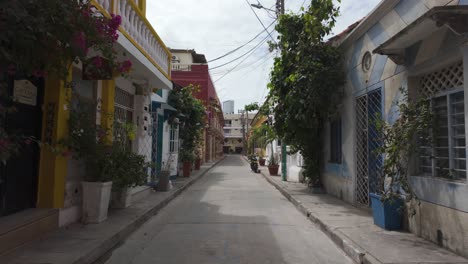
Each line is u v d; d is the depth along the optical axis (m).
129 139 8.95
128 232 6.47
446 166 5.43
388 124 6.48
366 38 8.07
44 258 4.53
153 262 4.97
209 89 33.06
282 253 5.45
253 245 5.85
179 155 17.84
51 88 5.91
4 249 4.56
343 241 5.66
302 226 7.34
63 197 6.11
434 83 5.72
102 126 7.07
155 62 10.12
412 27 5.11
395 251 5.09
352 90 9.01
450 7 4.40
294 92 10.21
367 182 8.44
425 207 5.70
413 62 5.97
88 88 7.40
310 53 10.21
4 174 5.20
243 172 23.53
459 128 5.14
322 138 11.85
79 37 3.78
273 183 15.27
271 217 8.24
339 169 10.09
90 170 6.73
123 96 9.79
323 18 10.33
